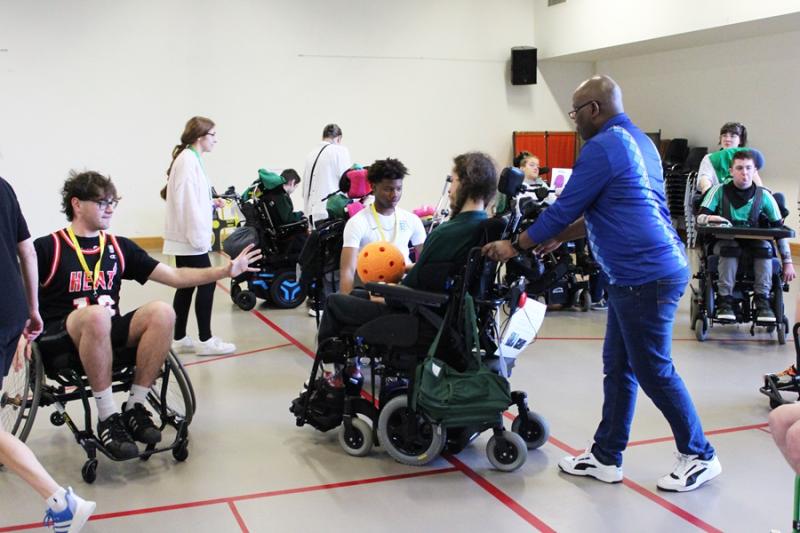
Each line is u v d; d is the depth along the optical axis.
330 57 11.08
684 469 3.04
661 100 11.46
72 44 9.82
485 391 3.01
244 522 2.79
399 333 3.17
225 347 5.14
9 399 3.27
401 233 4.05
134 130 10.23
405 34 11.45
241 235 6.49
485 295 3.22
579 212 2.85
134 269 3.48
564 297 6.49
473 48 11.87
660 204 2.89
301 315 6.39
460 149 12.01
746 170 5.23
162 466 3.30
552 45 11.86
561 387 4.36
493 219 3.08
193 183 4.84
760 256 5.28
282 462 3.34
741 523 2.77
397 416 3.30
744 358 4.98
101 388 3.16
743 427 3.73
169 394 4.25
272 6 10.69
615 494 3.00
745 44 9.88
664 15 9.59
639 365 2.91
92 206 3.32
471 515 2.84
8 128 9.69
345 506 2.92
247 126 10.77
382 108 11.47
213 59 10.50
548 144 12.35
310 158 7.11
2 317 2.53
